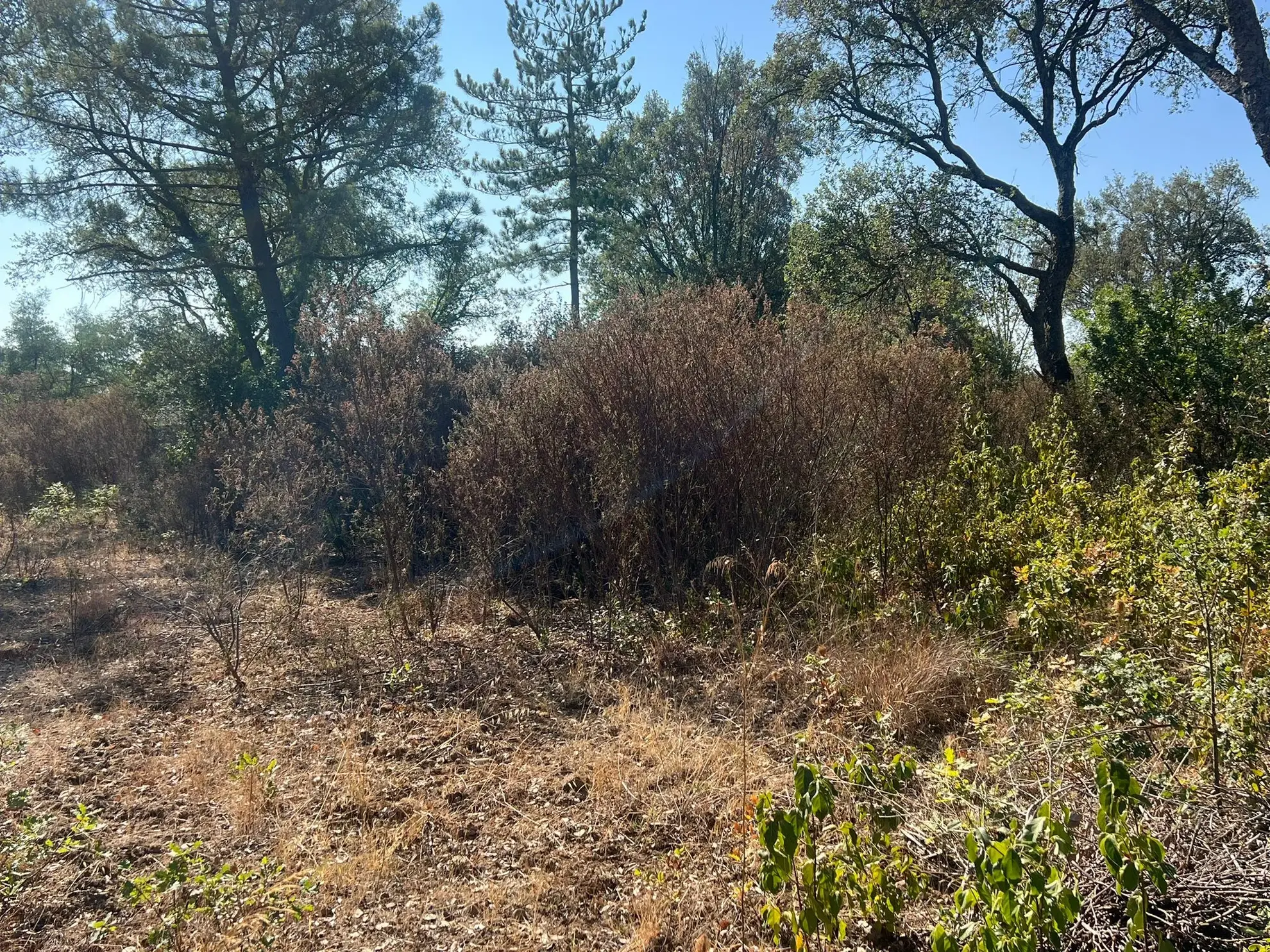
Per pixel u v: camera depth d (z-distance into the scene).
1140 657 3.31
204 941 2.86
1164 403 8.28
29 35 14.29
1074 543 4.75
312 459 8.66
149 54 14.23
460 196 18.89
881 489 5.97
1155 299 9.03
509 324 10.02
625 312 6.63
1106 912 2.40
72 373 25.78
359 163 17.41
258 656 6.04
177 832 3.67
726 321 6.28
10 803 3.59
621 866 3.26
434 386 8.27
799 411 6.06
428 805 3.77
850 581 5.40
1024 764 3.16
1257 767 2.77
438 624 6.23
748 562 5.81
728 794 3.62
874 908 2.63
